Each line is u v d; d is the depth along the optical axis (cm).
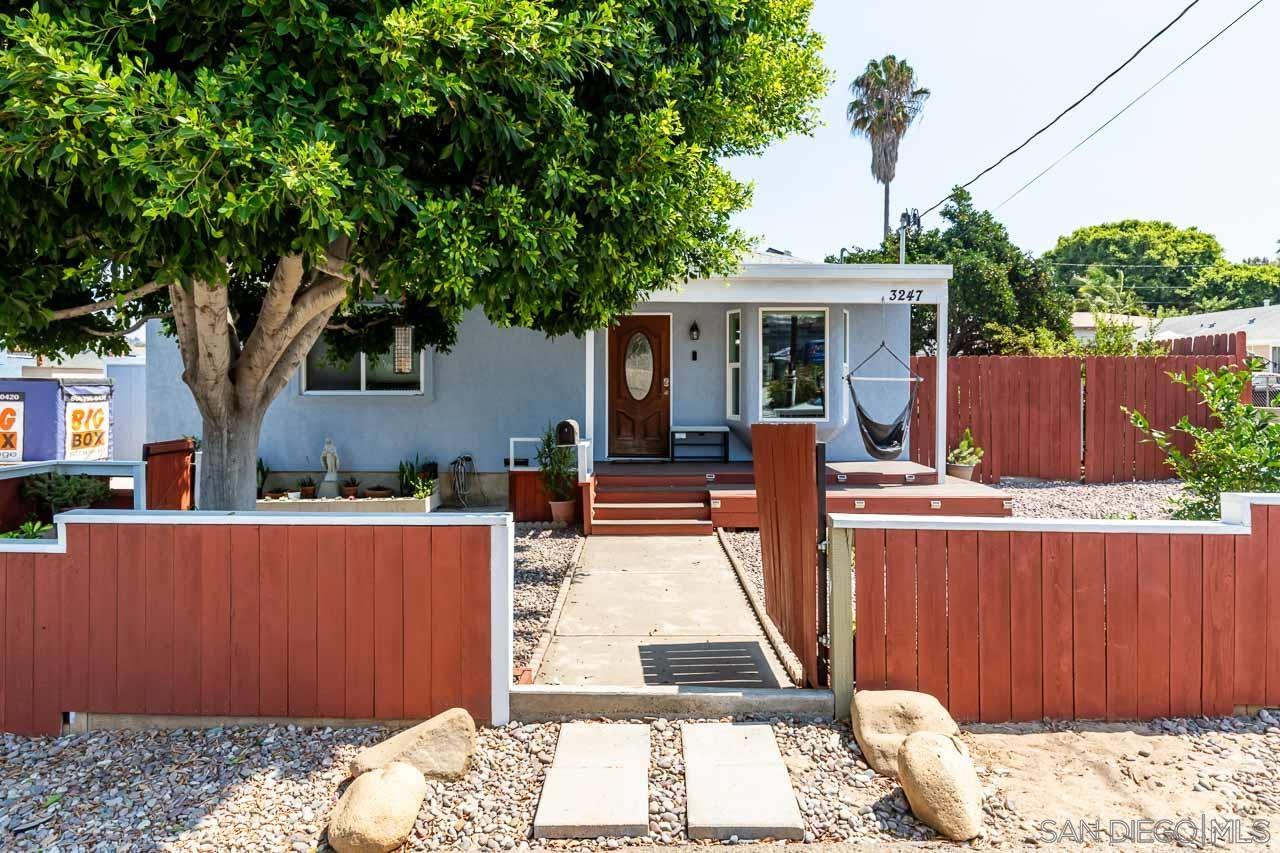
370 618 484
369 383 1234
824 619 503
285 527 484
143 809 404
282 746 463
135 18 393
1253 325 3428
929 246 2953
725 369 1338
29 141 354
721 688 511
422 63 412
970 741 457
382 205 416
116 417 1636
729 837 377
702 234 754
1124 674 480
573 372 1250
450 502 1232
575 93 513
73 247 440
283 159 367
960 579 479
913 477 1165
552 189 461
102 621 486
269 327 605
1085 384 1432
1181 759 438
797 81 834
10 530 722
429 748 429
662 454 1338
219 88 372
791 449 539
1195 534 480
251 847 375
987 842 370
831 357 1231
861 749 439
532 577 834
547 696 486
